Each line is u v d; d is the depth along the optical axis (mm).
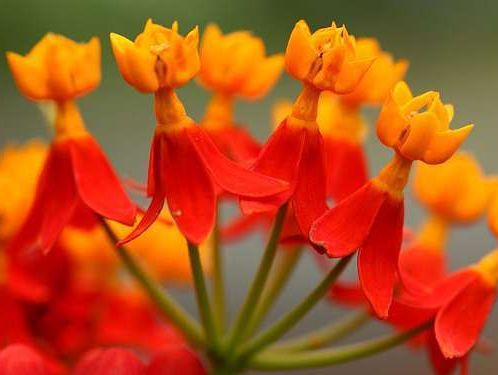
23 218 170
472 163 177
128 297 182
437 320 152
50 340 173
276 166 149
